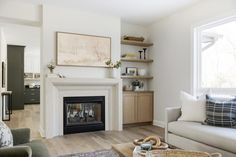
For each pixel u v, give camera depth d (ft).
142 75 16.37
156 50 16.03
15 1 11.84
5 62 21.34
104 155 9.02
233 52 10.69
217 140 6.97
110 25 14.47
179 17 13.69
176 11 13.55
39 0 11.72
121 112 14.19
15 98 24.72
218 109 8.21
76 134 12.91
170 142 9.29
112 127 14.24
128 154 5.78
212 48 11.85
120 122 14.10
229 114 7.98
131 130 14.10
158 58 15.79
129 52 16.53
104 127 14.02
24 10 12.14
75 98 13.10
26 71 32.22
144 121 15.81
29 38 20.98
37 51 30.37
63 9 12.93
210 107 8.51
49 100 12.03
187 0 11.69
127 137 12.17
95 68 14.06
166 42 14.92
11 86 24.50
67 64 13.00
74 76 13.41
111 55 14.47
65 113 12.82
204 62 12.34
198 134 7.71
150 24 16.61
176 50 13.96
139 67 16.87
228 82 10.93
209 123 8.37
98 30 14.05
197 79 12.60
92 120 14.26
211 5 11.37
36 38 20.99
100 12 13.76
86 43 13.58
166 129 9.57
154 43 16.28
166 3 12.17
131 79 16.67
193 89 12.53
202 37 12.43
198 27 12.41
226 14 10.53
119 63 14.25
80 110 13.92
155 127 15.11
